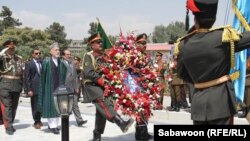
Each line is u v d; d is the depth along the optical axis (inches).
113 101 299.1
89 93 303.9
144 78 303.9
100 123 316.5
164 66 539.2
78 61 674.8
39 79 401.4
